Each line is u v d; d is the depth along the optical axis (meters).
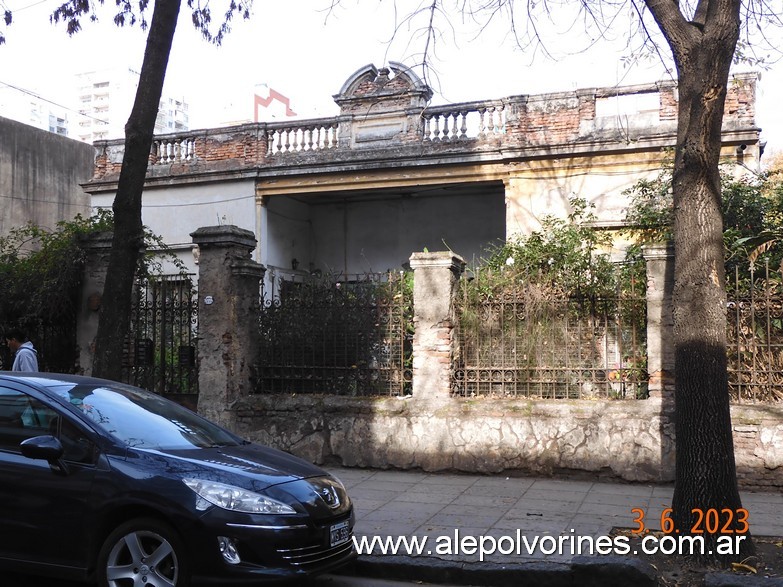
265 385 10.70
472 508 7.87
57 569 5.34
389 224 20.02
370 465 9.86
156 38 9.14
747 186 11.79
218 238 10.63
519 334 9.65
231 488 5.25
